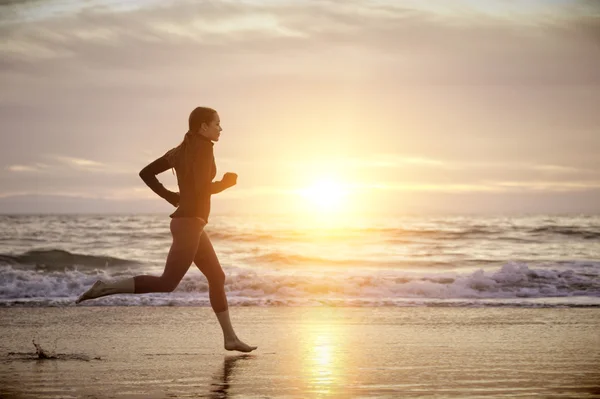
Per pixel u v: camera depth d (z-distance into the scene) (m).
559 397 3.31
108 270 12.70
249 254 14.93
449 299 8.55
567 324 6.30
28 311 7.19
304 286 9.07
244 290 8.91
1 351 4.82
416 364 4.26
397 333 5.73
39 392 3.45
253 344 5.14
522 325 6.24
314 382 3.70
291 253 15.40
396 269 13.17
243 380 3.75
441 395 3.35
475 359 4.45
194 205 4.43
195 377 3.85
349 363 4.30
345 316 6.90
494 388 3.52
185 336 5.58
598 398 3.29
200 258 4.68
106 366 4.20
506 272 10.07
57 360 4.44
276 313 7.12
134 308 7.45
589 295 8.95
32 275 10.23
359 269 12.85
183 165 4.42
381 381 3.71
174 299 8.05
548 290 9.24
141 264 13.74
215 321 6.48
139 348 4.96
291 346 5.06
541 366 4.19
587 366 4.18
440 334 5.67
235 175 4.55
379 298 8.66
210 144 4.45
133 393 3.42
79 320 6.54
